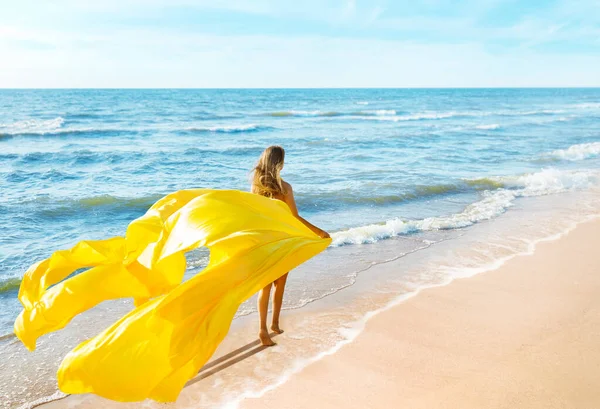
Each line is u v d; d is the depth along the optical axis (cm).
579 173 1356
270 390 362
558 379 367
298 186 1219
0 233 834
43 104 6106
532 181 1285
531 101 8819
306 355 414
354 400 347
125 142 2345
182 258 336
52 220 929
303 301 535
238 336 453
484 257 677
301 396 354
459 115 4809
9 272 654
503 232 812
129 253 330
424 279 595
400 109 6041
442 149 2067
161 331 272
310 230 402
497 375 374
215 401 351
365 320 479
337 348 424
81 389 267
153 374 267
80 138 2520
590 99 9931
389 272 625
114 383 263
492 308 502
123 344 267
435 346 423
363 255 699
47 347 454
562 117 4409
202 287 280
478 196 1148
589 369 380
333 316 492
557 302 514
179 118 4106
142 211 1012
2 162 1614
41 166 1566
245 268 301
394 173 1430
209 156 1855
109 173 1472
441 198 1126
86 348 269
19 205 1010
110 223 926
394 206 1040
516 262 651
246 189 1291
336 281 596
